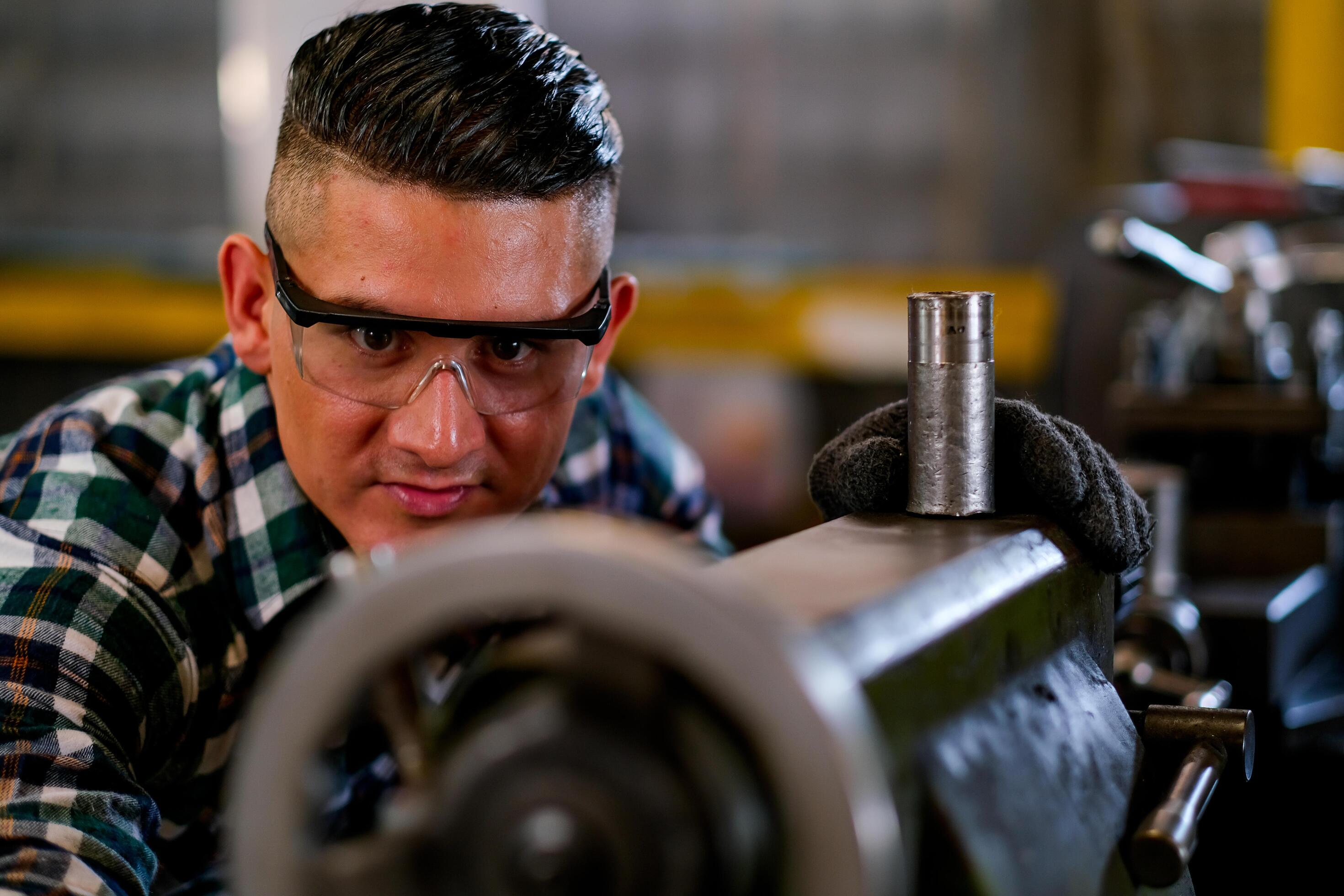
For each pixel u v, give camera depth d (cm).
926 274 421
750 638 37
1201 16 386
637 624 38
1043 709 60
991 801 52
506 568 38
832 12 420
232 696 103
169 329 461
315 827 42
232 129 450
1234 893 113
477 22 87
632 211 445
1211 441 145
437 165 79
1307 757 118
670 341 437
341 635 39
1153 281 159
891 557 58
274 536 101
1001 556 61
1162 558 118
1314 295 171
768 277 428
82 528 90
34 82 459
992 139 411
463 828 40
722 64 431
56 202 466
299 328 85
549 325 84
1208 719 68
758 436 438
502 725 40
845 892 37
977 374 68
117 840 72
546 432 90
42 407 474
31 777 74
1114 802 60
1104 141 400
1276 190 172
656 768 39
